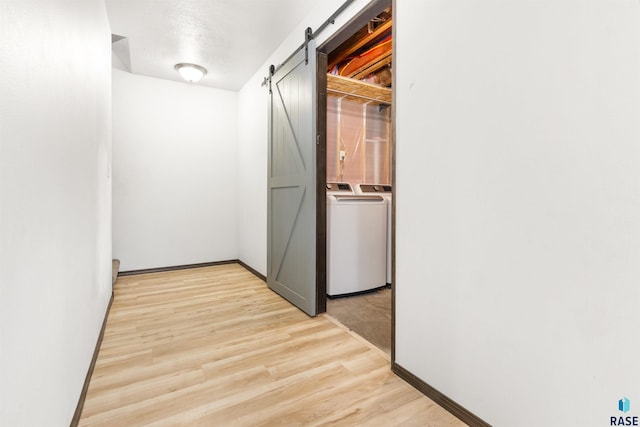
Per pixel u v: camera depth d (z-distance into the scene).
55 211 1.01
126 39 2.90
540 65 1.03
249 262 3.98
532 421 1.07
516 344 1.11
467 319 1.28
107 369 1.67
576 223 0.95
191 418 1.30
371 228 3.17
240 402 1.41
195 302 2.78
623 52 0.85
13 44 0.70
